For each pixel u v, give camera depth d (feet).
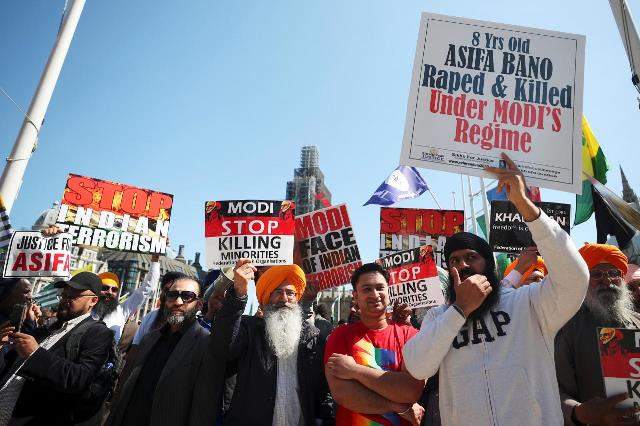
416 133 9.68
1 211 18.16
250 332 11.64
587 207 26.22
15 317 11.53
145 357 12.85
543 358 6.91
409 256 19.92
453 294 8.25
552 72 10.09
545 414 6.44
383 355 9.86
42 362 10.92
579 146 9.51
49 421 11.45
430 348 6.96
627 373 7.08
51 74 22.50
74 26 23.79
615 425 6.93
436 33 10.40
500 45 10.30
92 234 20.77
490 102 9.87
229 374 11.70
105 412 16.40
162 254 22.43
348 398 8.31
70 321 12.84
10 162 20.86
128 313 21.66
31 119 21.61
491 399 6.64
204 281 18.94
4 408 11.18
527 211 6.98
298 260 19.39
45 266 17.40
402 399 7.80
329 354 10.08
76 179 21.09
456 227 25.59
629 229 21.30
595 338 9.00
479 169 9.38
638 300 11.94
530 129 9.66
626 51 17.19
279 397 10.49
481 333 7.25
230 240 14.56
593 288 9.73
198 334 12.59
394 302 19.49
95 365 11.89
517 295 7.64
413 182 38.47
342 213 19.49
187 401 11.29
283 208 14.79
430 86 10.00
